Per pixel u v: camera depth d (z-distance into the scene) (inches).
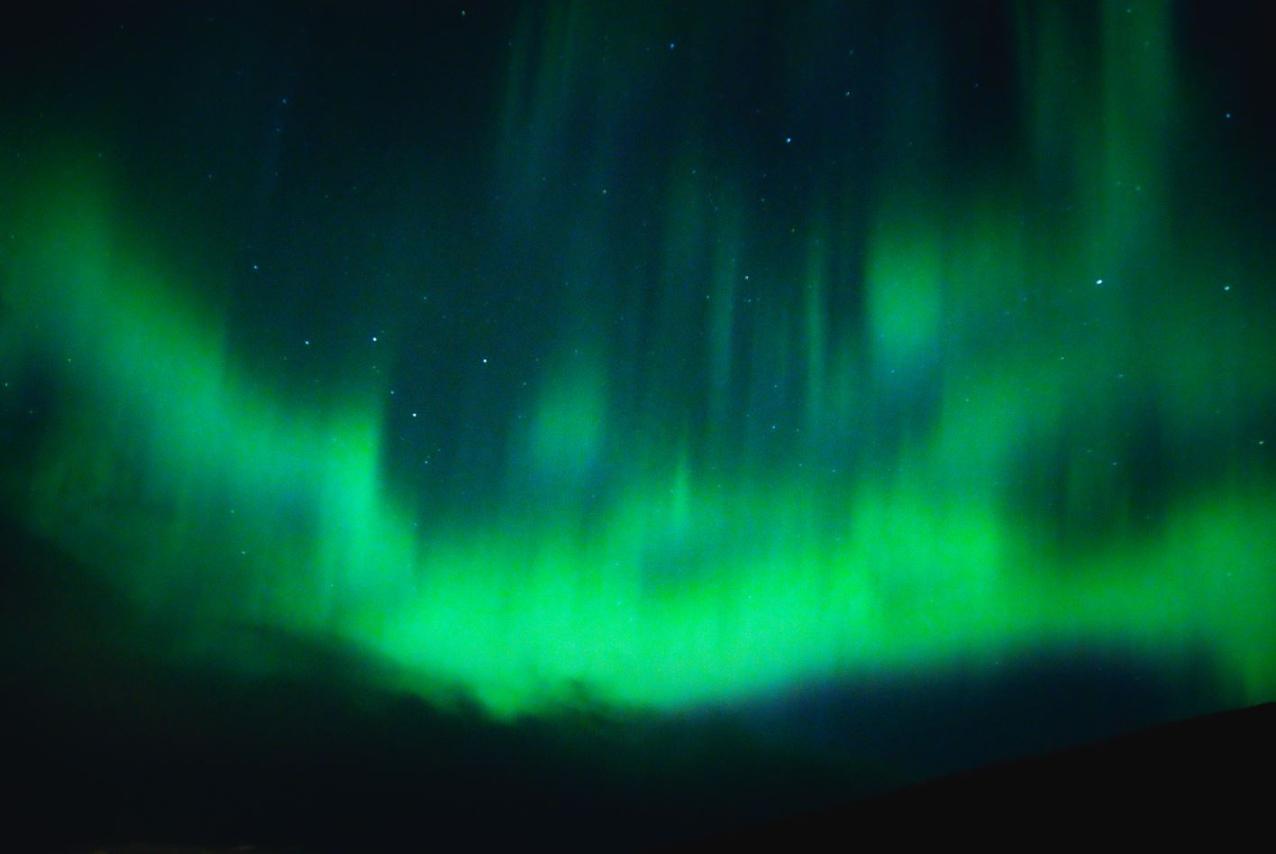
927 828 161.6
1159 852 131.3
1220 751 162.1
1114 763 169.3
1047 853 140.6
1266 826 129.8
